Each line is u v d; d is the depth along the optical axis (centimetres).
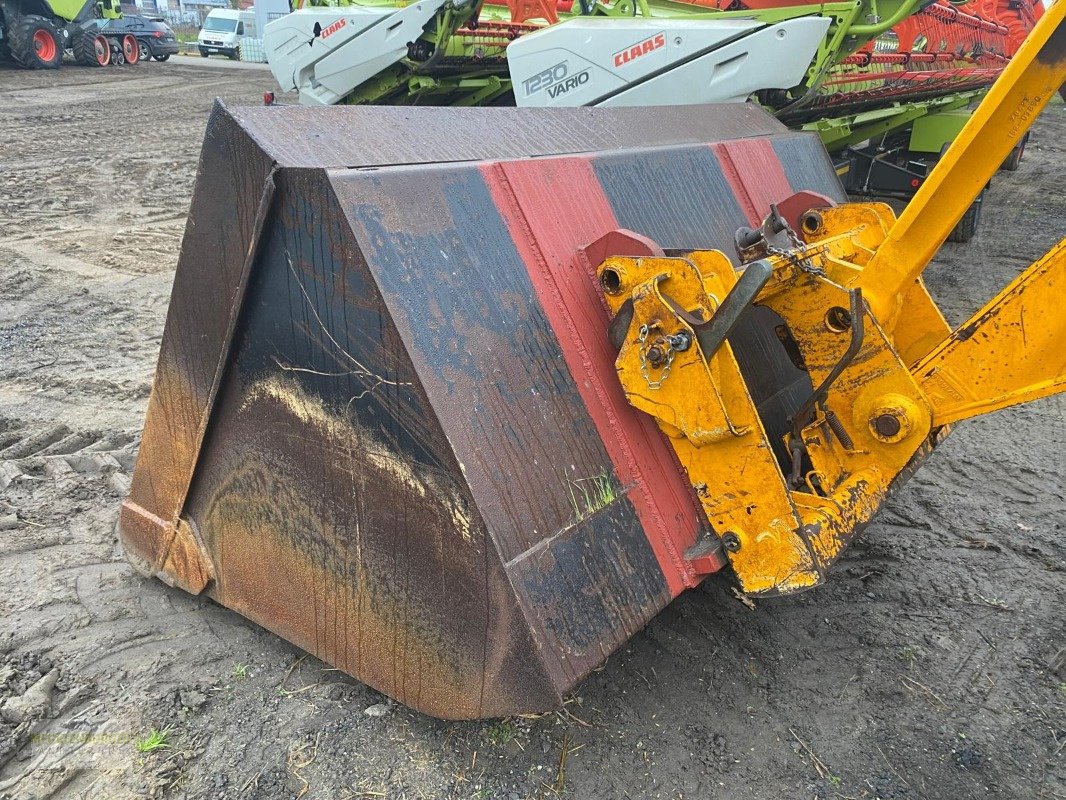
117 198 943
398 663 215
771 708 242
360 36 741
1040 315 204
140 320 578
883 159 850
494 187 219
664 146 296
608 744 226
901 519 348
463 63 764
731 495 212
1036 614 286
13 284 641
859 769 221
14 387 462
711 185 301
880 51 834
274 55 822
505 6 909
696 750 226
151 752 220
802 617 282
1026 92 193
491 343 200
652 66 512
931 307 278
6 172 1036
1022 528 342
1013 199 1085
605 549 206
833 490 238
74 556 306
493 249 210
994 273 733
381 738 225
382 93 786
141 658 254
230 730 228
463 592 194
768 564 210
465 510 186
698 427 202
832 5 503
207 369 230
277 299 207
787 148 360
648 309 204
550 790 211
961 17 1011
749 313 298
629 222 254
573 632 193
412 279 190
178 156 1195
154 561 278
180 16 4906
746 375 289
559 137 265
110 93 1816
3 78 1919
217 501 249
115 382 471
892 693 249
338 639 229
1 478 355
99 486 355
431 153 221
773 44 478
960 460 406
